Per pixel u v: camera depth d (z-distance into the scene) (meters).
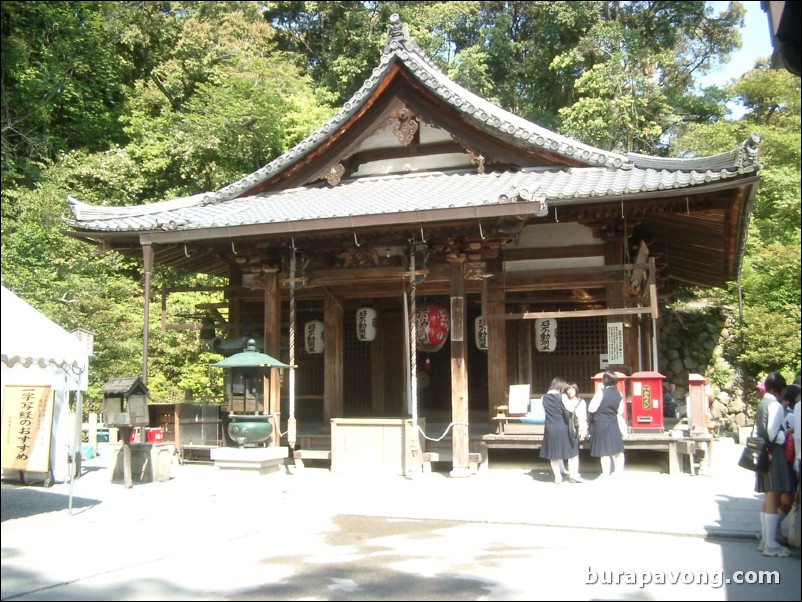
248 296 14.88
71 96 25.73
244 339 13.30
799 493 6.11
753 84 26.88
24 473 11.06
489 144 13.91
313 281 12.61
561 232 13.29
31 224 19.03
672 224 14.05
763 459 6.59
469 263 11.73
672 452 11.23
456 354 11.62
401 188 13.52
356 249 12.27
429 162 14.72
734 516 8.09
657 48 30.59
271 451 10.53
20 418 10.62
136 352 18.02
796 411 6.24
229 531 7.75
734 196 11.66
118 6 26.34
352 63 30.00
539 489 10.15
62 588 5.74
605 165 13.44
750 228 22.27
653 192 11.34
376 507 8.95
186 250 12.96
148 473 11.26
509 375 14.16
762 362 20.31
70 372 10.01
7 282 16.67
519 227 11.19
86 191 22.75
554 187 12.37
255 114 23.67
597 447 10.56
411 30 29.16
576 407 10.94
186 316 18.27
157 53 27.86
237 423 10.62
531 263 13.32
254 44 27.16
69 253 18.67
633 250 14.94
